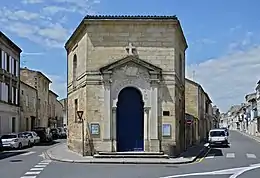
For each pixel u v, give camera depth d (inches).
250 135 3272.6
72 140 1245.7
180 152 1170.0
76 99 1192.8
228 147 1615.4
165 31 1056.8
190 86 2050.9
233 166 885.2
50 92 2812.5
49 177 692.1
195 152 1238.9
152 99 1041.5
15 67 1927.9
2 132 1688.0
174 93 1051.3
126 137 1051.9
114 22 1043.9
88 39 1048.2
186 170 799.7
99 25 1049.5
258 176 720.3
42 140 1935.3
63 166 864.3
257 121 3102.9
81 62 1114.1
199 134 2116.1
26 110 2140.7
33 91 2299.5
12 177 695.1
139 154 1016.9
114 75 1040.8
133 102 1059.9
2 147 1408.7
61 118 3356.3
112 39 1050.7
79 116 1056.2
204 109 2534.5
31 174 733.9
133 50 1050.1
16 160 1013.8
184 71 1344.7
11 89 1846.7
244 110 4483.3
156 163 924.6
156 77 1043.3
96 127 1034.1
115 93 1040.2
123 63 1040.2
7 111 1766.7
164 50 1054.4
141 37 1053.2
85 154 1034.7
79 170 791.1
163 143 1042.7
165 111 1048.8
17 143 1481.3
